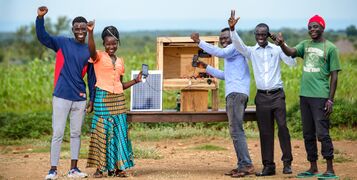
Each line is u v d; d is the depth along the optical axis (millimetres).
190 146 16047
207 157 14109
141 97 11914
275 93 11141
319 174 10875
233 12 10766
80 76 11148
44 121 18516
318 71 10820
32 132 17922
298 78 25250
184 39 11953
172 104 21703
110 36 11148
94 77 11234
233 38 10836
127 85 11461
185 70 12375
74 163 11258
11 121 18406
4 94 24406
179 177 11156
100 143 11047
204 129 18281
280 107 11148
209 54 12250
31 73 25672
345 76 24453
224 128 18500
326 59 10766
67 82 11062
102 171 11102
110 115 11070
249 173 11281
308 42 11016
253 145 15984
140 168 12414
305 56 11000
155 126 19000
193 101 11953
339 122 17906
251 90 23438
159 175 11406
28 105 24062
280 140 11359
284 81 24844
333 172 10820
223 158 13945
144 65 11445
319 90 10805
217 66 12180
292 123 18125
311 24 10828
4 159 14094
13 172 12109
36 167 12727
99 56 11031
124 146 11141
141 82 11898
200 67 11672
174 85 12000
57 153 11109
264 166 11328
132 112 11531
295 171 11945
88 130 18094
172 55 12391
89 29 10648
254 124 18875
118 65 11188
